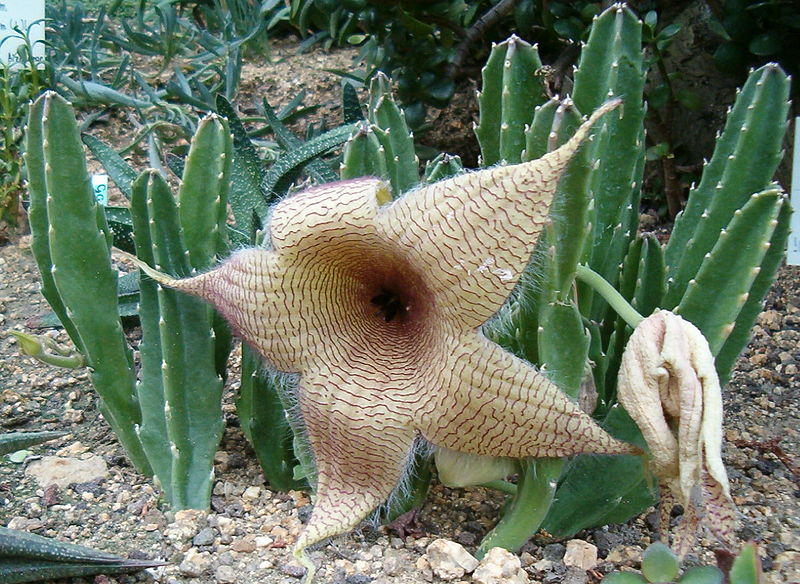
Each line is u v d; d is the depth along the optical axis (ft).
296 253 1.28
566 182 1.26
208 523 1.55
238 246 1.90
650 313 1.57
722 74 2.69
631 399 1.24
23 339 1.65
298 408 1.43
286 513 1.60
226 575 1.41
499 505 1.64
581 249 1.30
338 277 1.33
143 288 1.62
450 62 2.91
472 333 1.23
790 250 2.22
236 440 1.84
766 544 1.56
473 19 3.18
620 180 1.55
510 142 1.48
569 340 1.34
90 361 1.63
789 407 2.01
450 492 1.68
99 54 3.59
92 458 1.77
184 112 3.03
